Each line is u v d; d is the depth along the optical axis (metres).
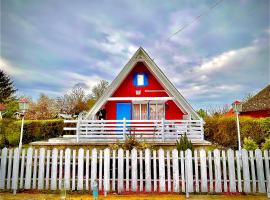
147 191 7.17
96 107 15.32
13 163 7.34
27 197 6.63
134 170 7.30
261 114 23.95
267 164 7.04
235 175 7.18
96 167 7.33
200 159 7.18
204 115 28.58
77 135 13.73
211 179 7.06
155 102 18.08
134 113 18.14
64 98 44.53
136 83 17.91
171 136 13.96
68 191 7.16
